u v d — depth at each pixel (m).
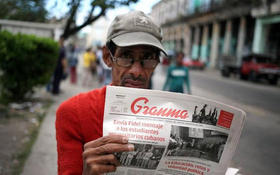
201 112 1.06
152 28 1.21
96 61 12.11
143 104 1.05
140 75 1.24
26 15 5.09
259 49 23.05
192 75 22.50
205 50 34.72
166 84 5.84
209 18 31.86
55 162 3.28
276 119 7.22
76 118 1.08
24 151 3.56
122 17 1.23
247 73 19.41
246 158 3.81
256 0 22.41
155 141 1.01
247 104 9.34
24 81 6.36
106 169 0.94
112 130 1.01
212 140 1.04
